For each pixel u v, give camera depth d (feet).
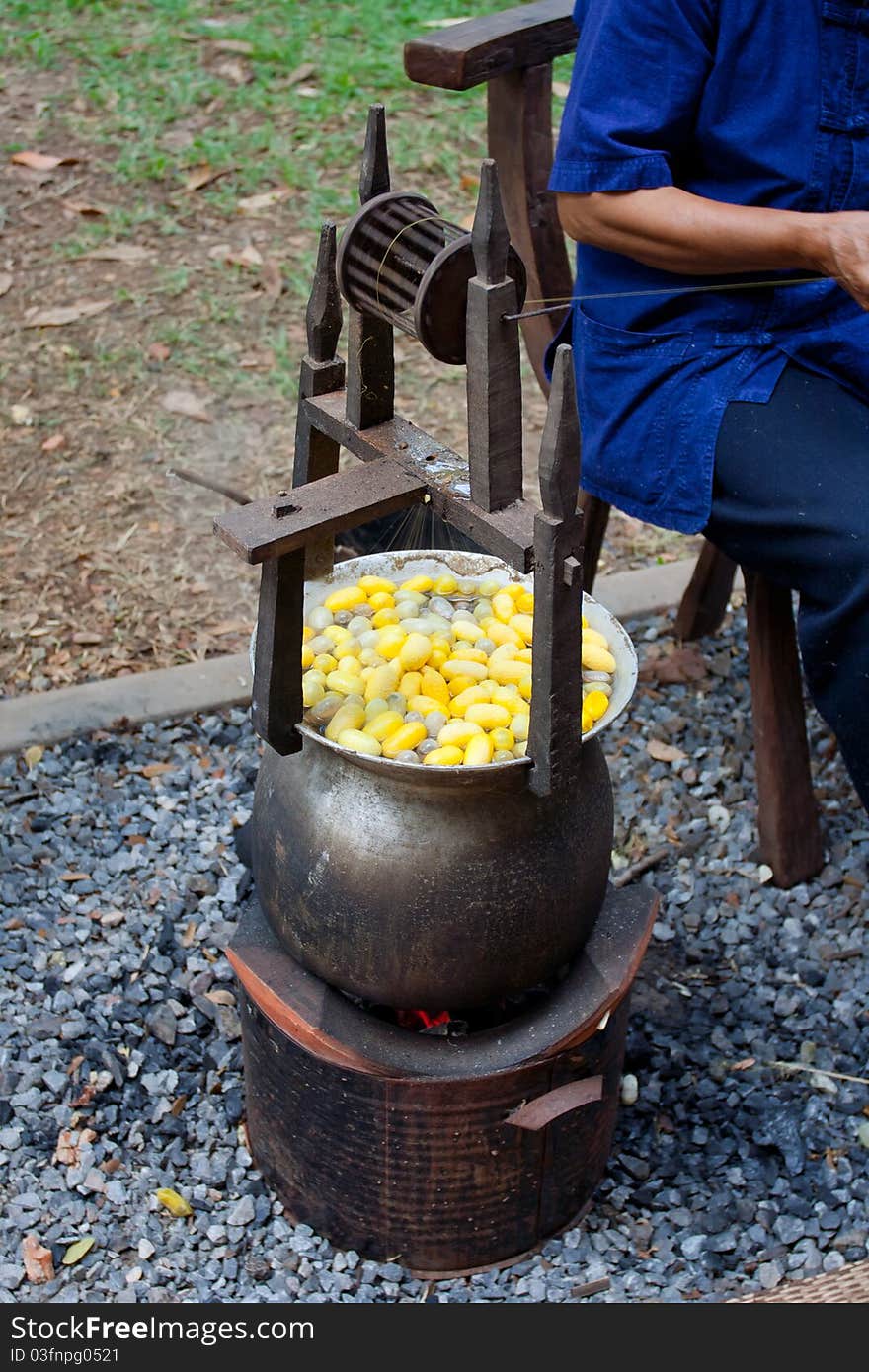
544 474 5.51
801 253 7.22
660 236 7.37
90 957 8.52
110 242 14.52
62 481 11.89
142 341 13.34
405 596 7.08
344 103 16.47
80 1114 7.74
